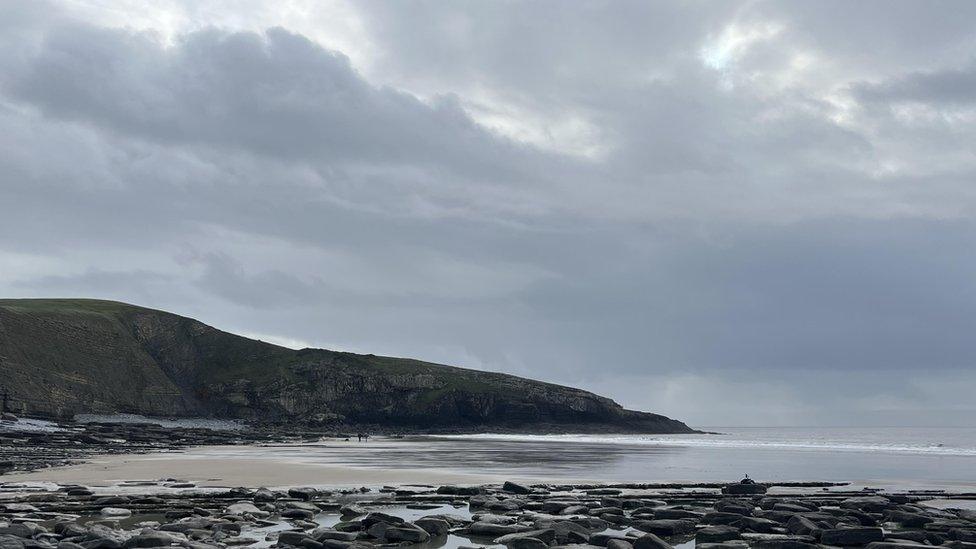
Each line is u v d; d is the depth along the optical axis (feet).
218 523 69.92
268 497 91.91
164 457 186.50
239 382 568.00
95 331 510.17
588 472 148.05
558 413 603.26
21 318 445.78
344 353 619.26
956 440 440.45
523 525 71.41
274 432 436.35
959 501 103.91
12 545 53.83
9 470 135.23
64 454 191.21
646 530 73.56
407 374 595.47
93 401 443.73
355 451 236.02
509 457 204.13
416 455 211.20
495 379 624.59
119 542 57.47
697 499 101.45
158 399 508.53
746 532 71.67
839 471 162.91
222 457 189.47
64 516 76.84
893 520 80.38
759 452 263.90
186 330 613.52
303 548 60.23
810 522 71.46
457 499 94.58
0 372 379.76
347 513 82.07
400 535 65.05
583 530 69.00
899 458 223.30
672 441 407.44
